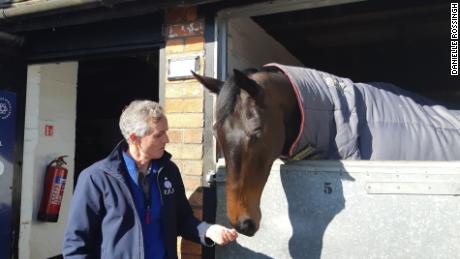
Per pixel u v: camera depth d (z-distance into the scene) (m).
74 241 1.62
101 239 1.66
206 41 2.44
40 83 3.61
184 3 2.34
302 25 3.95
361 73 5.35
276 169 2.06
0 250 3.03
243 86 1.66
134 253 1.61
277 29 4.05
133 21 2.73
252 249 2.11
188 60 2.47
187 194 2.42
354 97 2.09
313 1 2.26
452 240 1.72
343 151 1.97
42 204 3.61
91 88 5.14
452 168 1.73
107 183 1.66
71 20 2.75
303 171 1.99
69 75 4.00
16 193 3.20
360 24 4.00
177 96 2.50
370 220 1.85
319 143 1.96
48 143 3.74
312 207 1.97
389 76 5.31
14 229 3.18
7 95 3.10
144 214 1.71
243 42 2.88
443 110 2.40
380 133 2.04
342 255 1.90
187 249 2.39
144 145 1.69
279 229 2.04
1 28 3.00
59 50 3.03
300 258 1.99
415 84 5.27
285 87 1.97
